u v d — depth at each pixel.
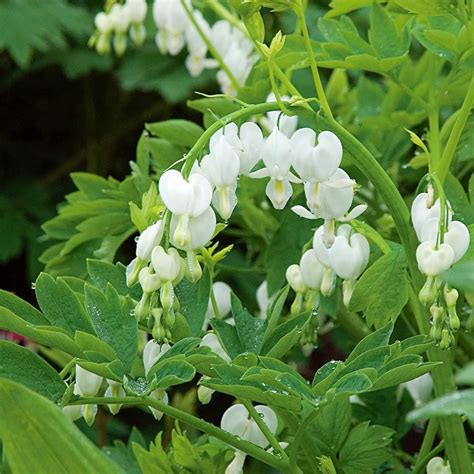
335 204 1.04
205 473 1.14
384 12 1.16
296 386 1.00
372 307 1.07
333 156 1.03
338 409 1.14
